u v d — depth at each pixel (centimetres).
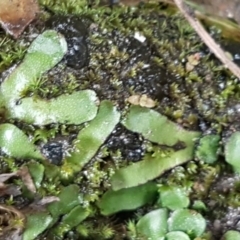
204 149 22
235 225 22
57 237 22
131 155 22
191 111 23
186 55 23
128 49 23
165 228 22
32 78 22
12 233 21
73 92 22
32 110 22
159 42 23
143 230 22
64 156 22
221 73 23
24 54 22
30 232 21
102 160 22
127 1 23
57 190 22
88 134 22
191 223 22
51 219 21
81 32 22
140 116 22
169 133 22
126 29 23
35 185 21
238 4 23
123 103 22
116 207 22
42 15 22
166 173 22
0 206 21
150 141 22
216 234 22
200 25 23
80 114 22
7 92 22
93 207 22
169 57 23
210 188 23
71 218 22
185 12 23
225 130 23
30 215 21
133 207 22
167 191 22
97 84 22
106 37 23
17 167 21
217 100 23
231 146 22
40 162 22
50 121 22
